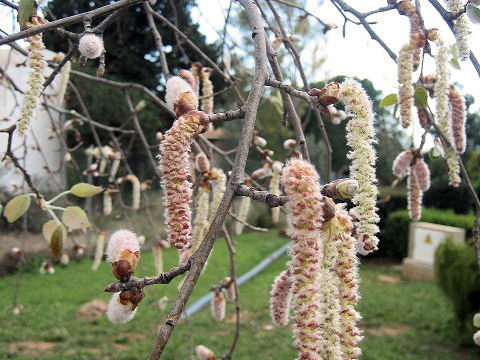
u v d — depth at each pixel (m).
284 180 0.79
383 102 1.80
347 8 1.81
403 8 1.61
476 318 1.72
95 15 1.30
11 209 1.76
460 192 11.40
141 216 7.33
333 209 0.87
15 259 8.05
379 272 10.25
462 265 6.11
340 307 0.85
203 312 6.71
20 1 1.37
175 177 0.93
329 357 0.81
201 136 2.35
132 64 9.98
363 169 1.00
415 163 1.94
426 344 6.00
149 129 10.14
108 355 5.17
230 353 2.46
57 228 1.75
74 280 7.83
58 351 5.20
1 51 3.81
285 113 1.75
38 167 6.96
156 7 7.17
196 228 1.64
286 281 1.21
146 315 6.22
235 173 0.92
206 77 2.37
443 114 1.62
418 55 1.64
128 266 0.94
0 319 6.02
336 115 2.54
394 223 11.25
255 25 1.24
